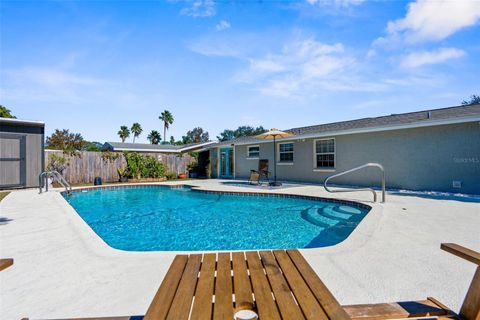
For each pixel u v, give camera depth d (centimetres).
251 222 740
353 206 828
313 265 335
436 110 1297
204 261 233
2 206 805
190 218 802
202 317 146
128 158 1823
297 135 1452
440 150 1013
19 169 1361
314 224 706
